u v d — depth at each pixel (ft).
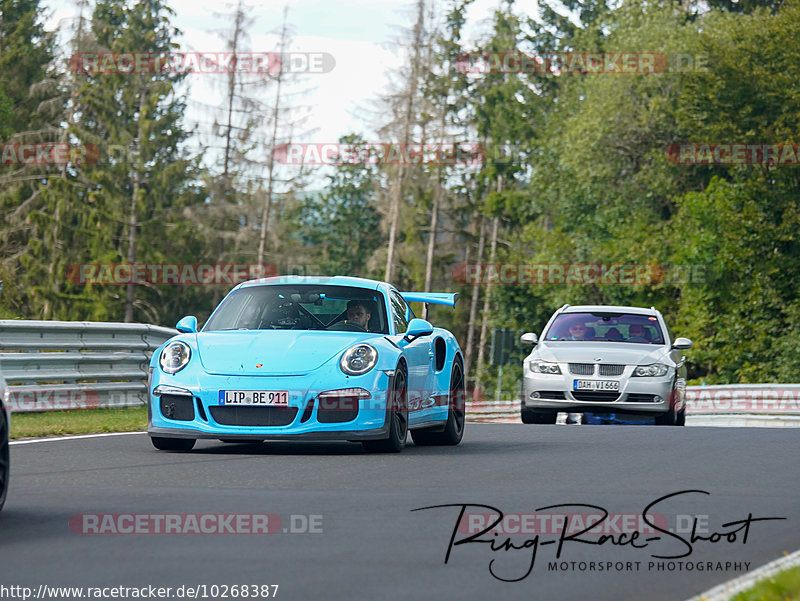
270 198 640.58
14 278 572.92
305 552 58.59
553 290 570.46
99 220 599.57
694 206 483.10
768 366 464.24
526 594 50.26
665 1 607.78
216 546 60.03
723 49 493.77
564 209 570.46
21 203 621.72
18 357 148.46
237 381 106.93
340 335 113.80
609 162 546.67
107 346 167.84
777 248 465.88
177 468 94.58
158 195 642.63
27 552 58.18
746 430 147.95
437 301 135.64
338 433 107.14
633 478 91.91
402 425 112.98
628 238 520.01
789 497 82.64
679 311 505.25
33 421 144.87
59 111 641.40
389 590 50.16
